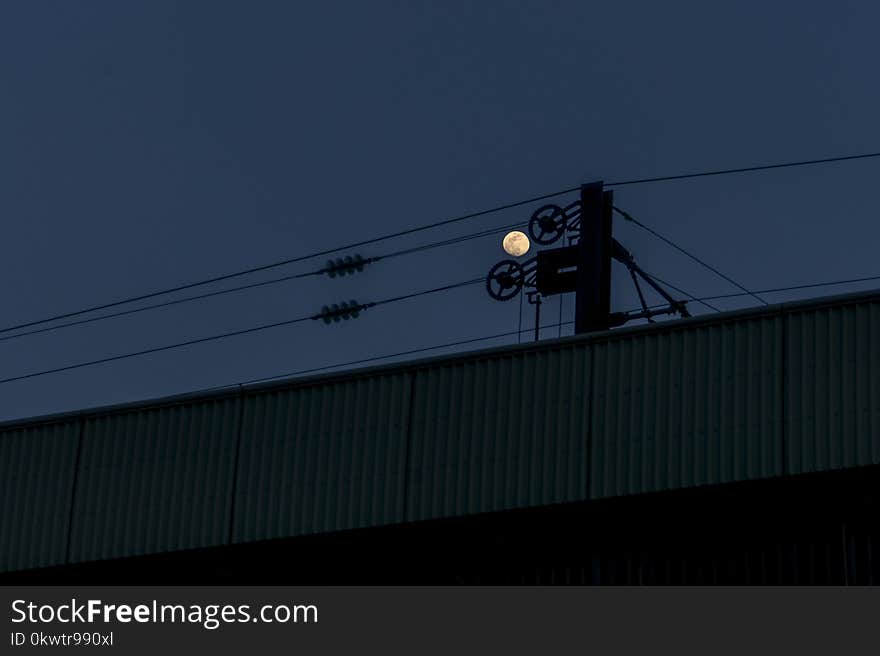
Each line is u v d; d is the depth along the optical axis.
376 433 34.78
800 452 30.66
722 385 31.77
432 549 34.88
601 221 39.28
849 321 31.12
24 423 38.75
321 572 35.84
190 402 37.12
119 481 37.19
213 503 35.91
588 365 33.22
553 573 33.34
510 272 40.44
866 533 30.70
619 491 31.97
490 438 33.59
